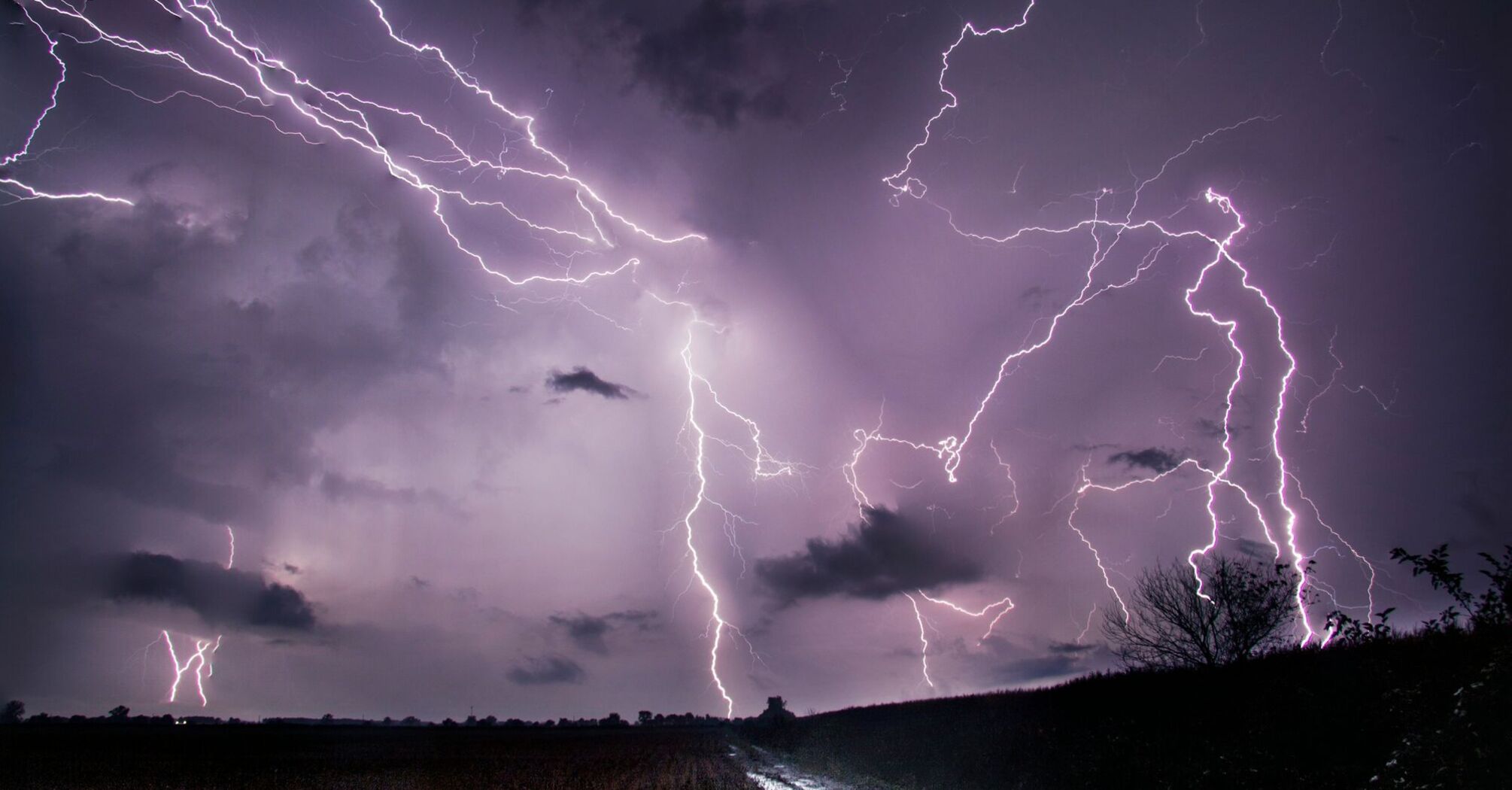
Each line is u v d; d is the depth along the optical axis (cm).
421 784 2211
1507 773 607
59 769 2519
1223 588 1523
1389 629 920
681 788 1964
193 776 2336
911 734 2358
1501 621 745
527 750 4006
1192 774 1029
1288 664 1295
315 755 3394
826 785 1936
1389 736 859
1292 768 887
